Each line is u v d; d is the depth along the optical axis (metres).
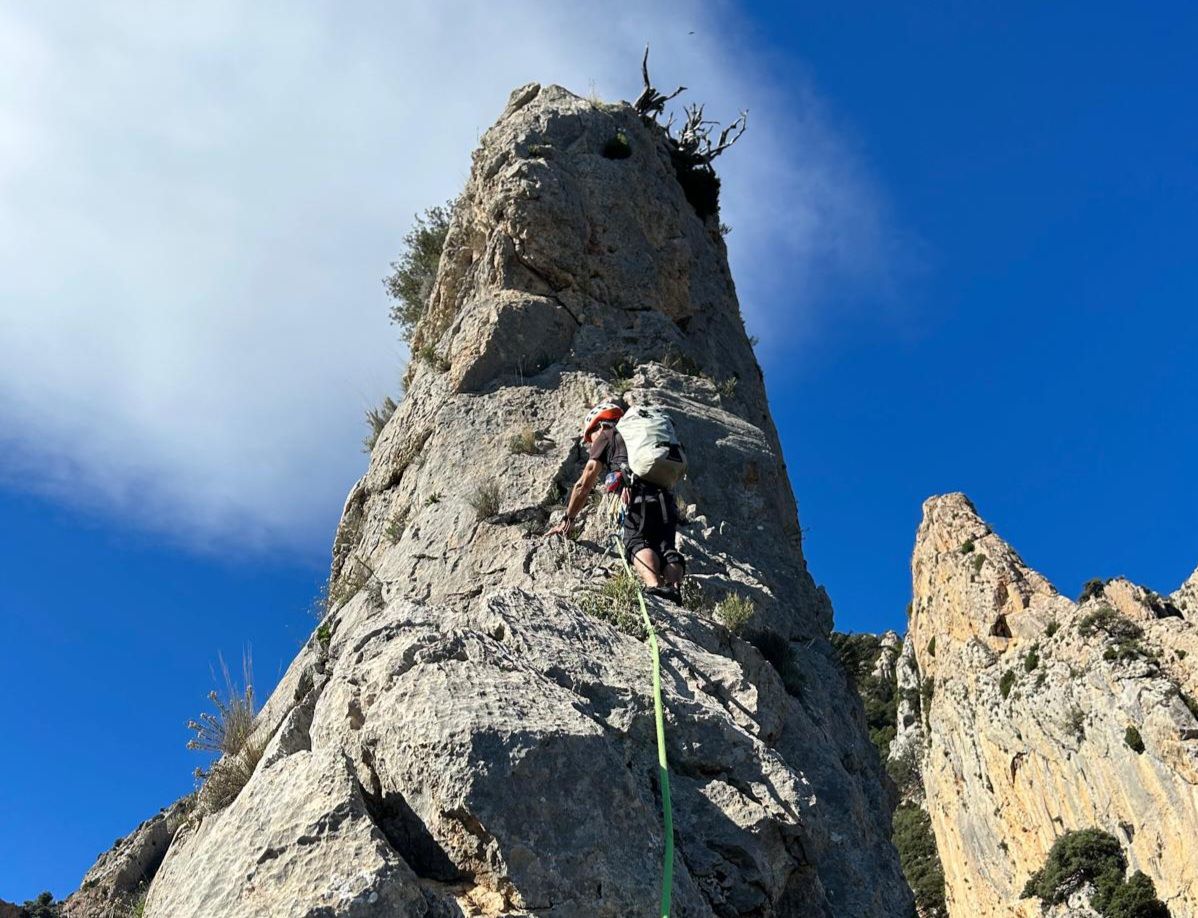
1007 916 69.69
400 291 19.62
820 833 6.08
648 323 13.93
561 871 4.41
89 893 11.45
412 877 4.09
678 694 6.55
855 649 10.85
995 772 76.94
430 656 5.48
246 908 3.94
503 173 14.77
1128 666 65.25
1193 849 54.31
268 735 9.10
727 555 10.16
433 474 11.73
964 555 96.25
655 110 19.09
